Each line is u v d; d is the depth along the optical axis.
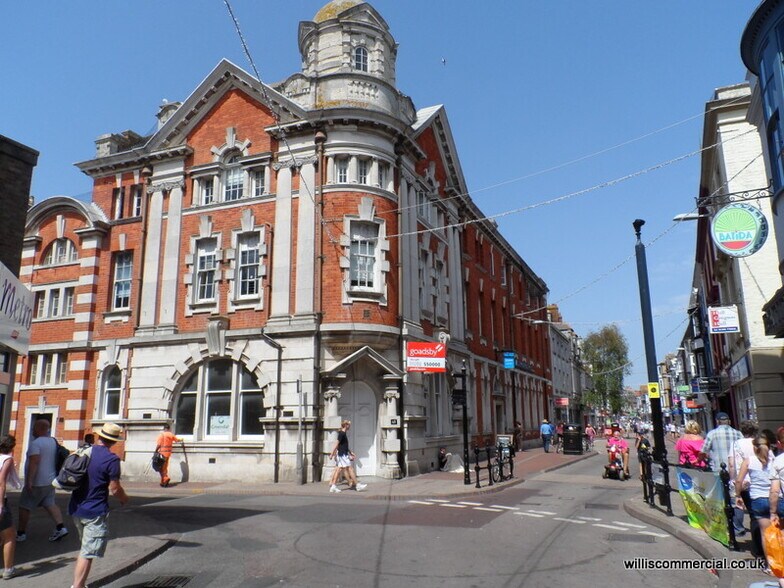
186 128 22.81
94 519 6.34
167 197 22.53
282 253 20.05
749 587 6.46
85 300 22.94
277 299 19.75
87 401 22.25
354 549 8.69
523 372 39.72
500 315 35.53
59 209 24.73
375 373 19.58
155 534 9.75
